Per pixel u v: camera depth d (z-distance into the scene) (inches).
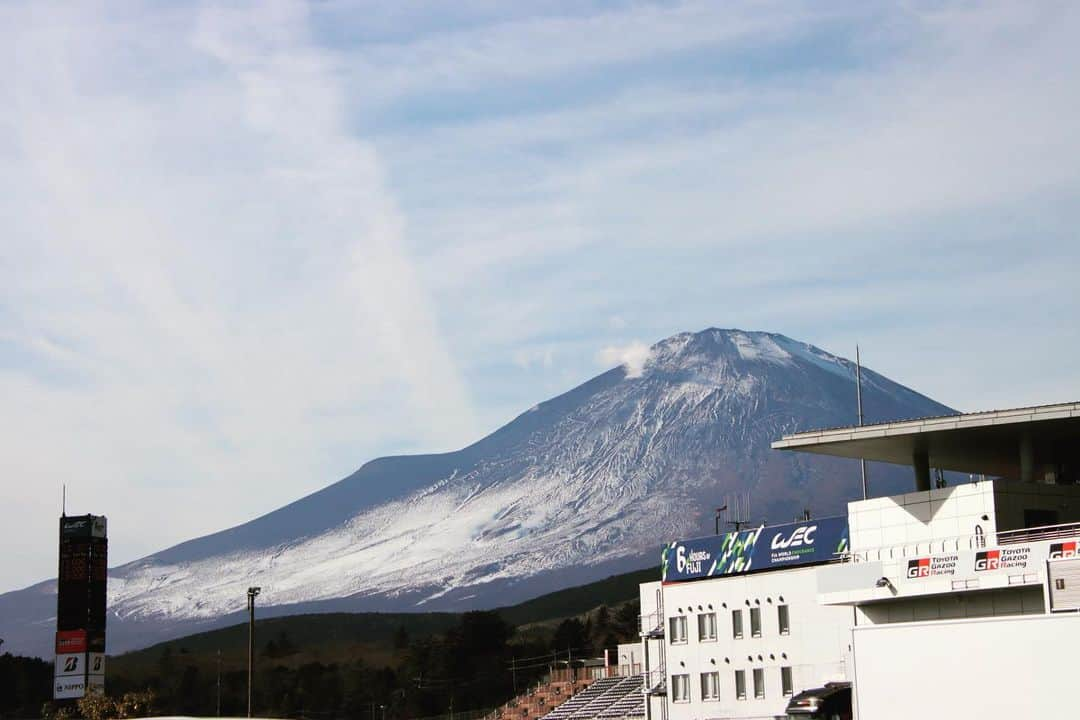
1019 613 2893.7
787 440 3299.7
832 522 3870.6
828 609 3806.6
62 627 5561.0
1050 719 2076.8
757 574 4055.1
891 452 3371.1
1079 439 3157.0
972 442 3228.3
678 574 4325.8
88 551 5610.2
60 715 4793.3
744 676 4008.4
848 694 2652.6
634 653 6397.6
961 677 2185.0
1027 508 3073.3
